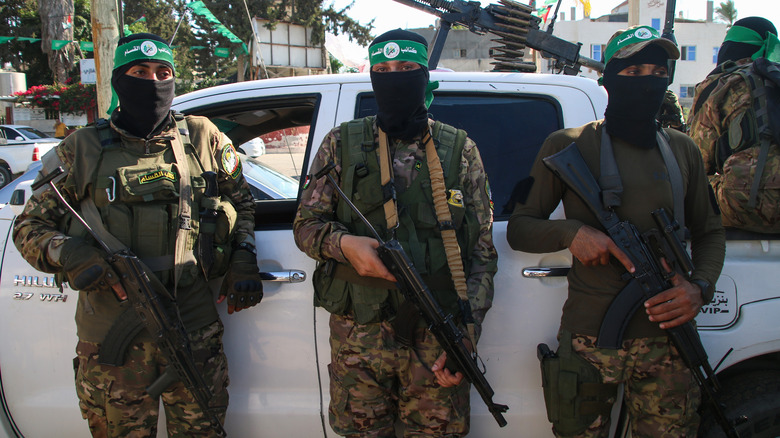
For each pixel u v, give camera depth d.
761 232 2.06
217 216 1.92
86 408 1.90
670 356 1.82
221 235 1.91
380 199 1.76
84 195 1.83
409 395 1.86
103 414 1.87
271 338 2.09
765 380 2.02
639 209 1.80
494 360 2.06
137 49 1.80
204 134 1.97
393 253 1.60
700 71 32.31
